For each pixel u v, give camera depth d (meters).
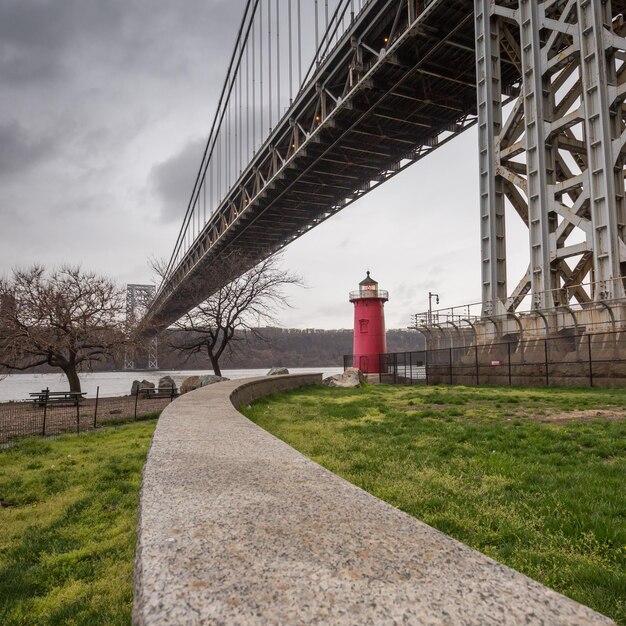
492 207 22.14
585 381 16.92
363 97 29.72
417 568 1.27
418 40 24.81
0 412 15.83
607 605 2.35
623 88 17.09
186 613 1.04
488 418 9.29
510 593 1.13
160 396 20.17
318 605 1.07
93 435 10.20
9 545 4.12
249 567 1.28
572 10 19.58
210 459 2.85
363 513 1.76
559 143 21.34
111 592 3.14
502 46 24.83
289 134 38.41
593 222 17.55
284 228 51.25
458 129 33.50
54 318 22.17
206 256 52.25
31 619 2.90
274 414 10.45
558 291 19.50
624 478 4.51
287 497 1.99
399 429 7.90
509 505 3.85
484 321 22.00
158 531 1.58
